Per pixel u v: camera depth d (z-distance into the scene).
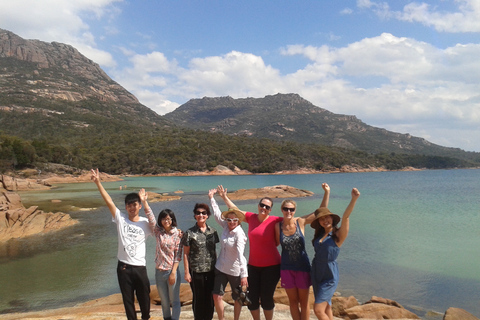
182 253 5.20
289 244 4.81
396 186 73.38
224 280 5.02
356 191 4.49
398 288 11.84
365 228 24.06
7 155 77.06
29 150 81.31
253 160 143.00
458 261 15.23
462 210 34.41
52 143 131.88
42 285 12.18
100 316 6.47
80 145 132.75
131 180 95.06
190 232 5.04
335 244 4.62
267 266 4.98
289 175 130.62
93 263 14.93
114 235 20.81
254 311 5.09
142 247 4.92
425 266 14.44
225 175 127.31
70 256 16.11
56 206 34.78
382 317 8.05
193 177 112.75
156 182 85.88
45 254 16.48
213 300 5.12
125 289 4.73
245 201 40.50
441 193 56.00
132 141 148.12
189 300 8.65
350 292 11.46
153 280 12.79
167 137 155.12
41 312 8.66
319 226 4.90
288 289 4.85
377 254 16.50
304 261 4.87
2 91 192.50
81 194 49.81
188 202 40.03
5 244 18.67
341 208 35.47
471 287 11.89
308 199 43.03
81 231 22.14
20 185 57.22
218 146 151.25
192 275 4.98
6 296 11.11
